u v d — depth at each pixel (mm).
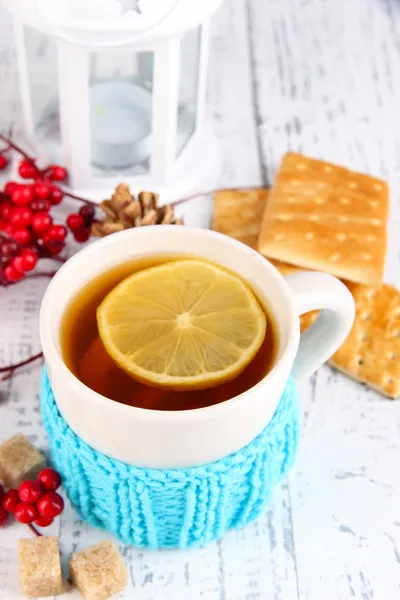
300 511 539
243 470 483
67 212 638
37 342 594
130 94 646
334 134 715
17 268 570
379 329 595
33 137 650
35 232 585
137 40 554
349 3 812
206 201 664
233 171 687
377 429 569
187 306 488
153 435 452
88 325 497
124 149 631
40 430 562
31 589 500
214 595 512
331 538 531
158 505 490
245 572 519
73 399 456
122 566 504
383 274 614
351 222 627
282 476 529
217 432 458
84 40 551
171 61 574
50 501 514
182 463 471
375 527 536
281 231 614
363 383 584
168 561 521
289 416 500
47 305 473
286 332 474
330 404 577
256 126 716
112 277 506
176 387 467
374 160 700
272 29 785
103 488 493
